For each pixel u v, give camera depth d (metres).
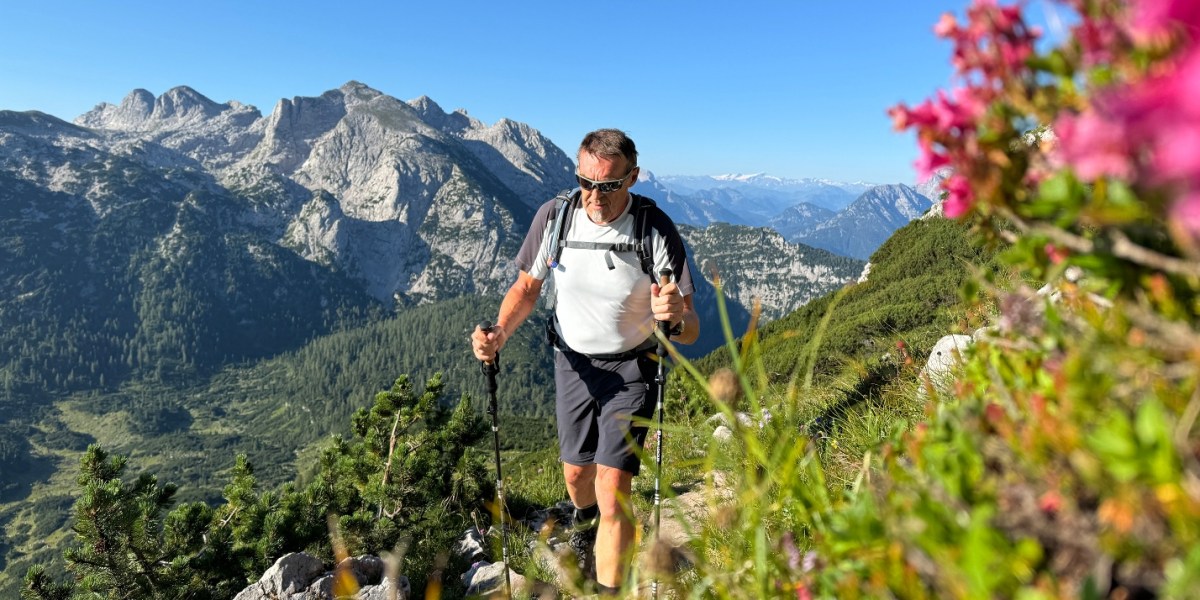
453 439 9.73
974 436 0.98
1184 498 0.61
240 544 7.96
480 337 3.92
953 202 1.02
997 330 1.24
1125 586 0.72
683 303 3.91
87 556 7.71
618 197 4.09
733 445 1.85
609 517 3.81
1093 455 0.72
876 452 1.67
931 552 0.86
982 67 0.85
